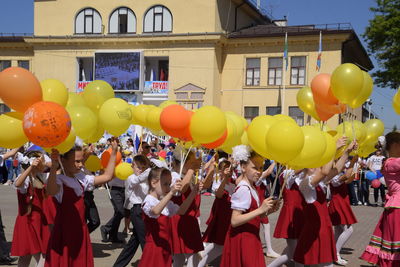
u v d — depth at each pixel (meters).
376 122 7.21
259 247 4.42
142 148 8.29
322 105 5.93
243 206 4.32
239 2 30.83
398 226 5.42
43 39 30.52
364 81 5.69
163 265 4.86
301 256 5.31
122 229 9.73
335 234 7.36
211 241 6.21
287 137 4.16
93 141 6.12
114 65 29.41
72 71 30.59
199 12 28.44
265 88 28.17
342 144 5.40
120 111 5.67
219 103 29.14
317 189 5.43
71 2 30.61
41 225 5.83
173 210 5.13
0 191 16.16
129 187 6.36
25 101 4.46
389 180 5.61
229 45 28.88
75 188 4.75
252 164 4.45
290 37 27.16
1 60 32.50
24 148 6.63
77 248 4.67
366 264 7.19
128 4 29.67
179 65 28.73
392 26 19.42
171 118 5.38
